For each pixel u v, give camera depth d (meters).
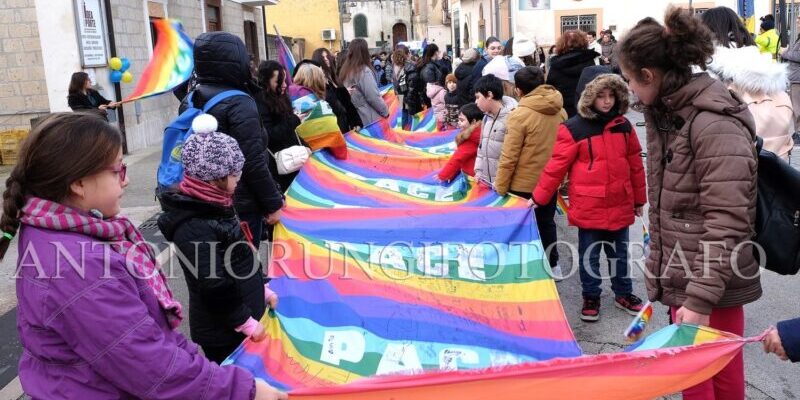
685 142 2.76
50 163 1.95
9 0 12.38
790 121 4.44
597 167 4.85
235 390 2.12
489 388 2.52
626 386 2.57
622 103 4.80
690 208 2.82
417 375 2.51
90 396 2.00
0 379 4.42
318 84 7.14
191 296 3.21
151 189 10.30
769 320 4.98
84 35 12.64
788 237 2.82
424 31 58.91
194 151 2.91
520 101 5.52
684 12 2.70
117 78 13.28
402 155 7.59
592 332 4.91
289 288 4.03
